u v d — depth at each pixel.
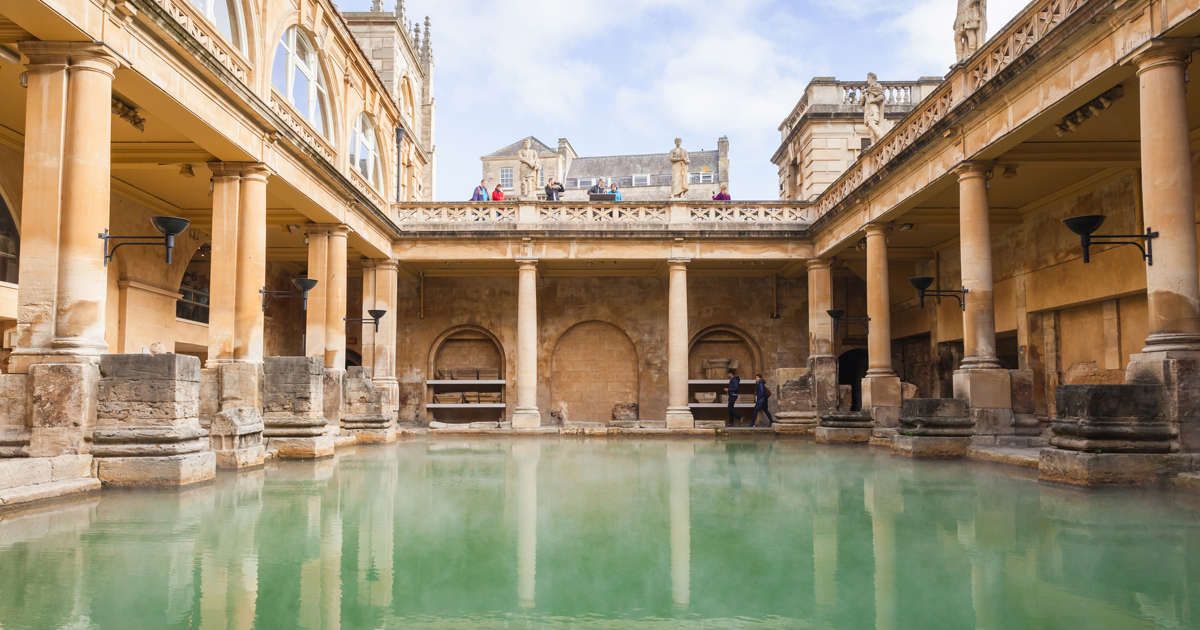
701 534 7.10
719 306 29.72
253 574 5.59
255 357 14.56
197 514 8.09
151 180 17.56
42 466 8.81
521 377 24.38
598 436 23.14
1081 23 10.88
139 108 12.91
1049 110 12.11
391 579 5.50
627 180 69.12
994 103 13.55
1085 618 4.41
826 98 30.59
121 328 18.36
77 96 9.80
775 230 24.53
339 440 18.08
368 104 22.89
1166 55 9.75
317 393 15.16
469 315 29.47
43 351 9.55
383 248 23.62
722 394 29.33
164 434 9.79
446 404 28.14
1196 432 9.22
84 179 9.75
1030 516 7.61
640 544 6.69
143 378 9.87
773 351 29.48
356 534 7.11
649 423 25.34
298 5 17.00
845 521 7.68
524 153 25.27
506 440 21.19
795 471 12.38
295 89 17.53
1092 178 16.77
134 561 5.94
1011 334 21.50
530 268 24.72
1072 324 18.52
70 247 9.68
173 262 20.58
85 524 7.46
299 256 26.48
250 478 11.52
